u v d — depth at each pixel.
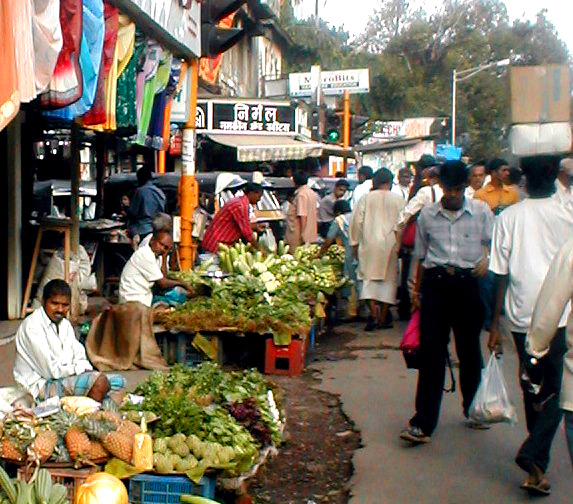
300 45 39.50
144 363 7.96
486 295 9.55
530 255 5.35
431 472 5.72
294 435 6.59
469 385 6.38
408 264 11.09
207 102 23.08
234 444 4.91
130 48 8.62
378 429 6.65
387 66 55.28
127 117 8.81
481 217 6.11
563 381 4.23
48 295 5.74
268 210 16.14
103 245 12.30
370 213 10.52
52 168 14.34
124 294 8.47
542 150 6.23
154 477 4.61
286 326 8.30
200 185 15.41
